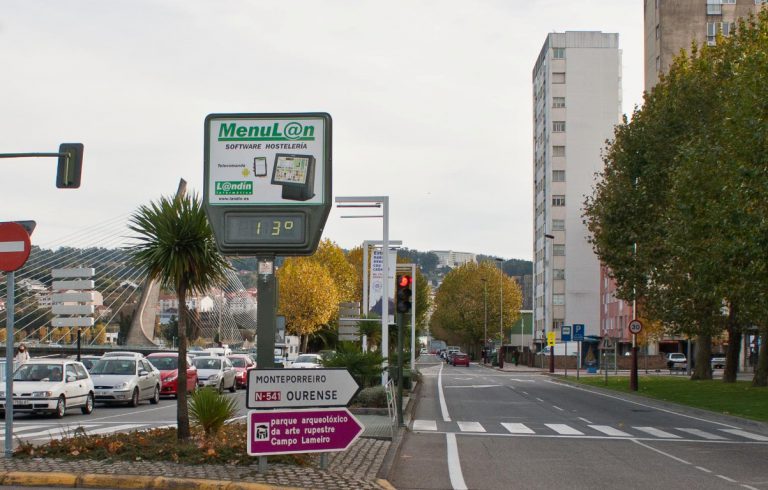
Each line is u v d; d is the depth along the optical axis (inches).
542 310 4131.4
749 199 1035.3
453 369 3469.5
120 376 1150.3
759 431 883.4
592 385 1852.9
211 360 1571.1
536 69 4419.3
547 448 688.4
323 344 3528.5
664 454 655.8
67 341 2519.7
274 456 473.7
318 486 411.5
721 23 2972.4
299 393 445.4
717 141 1295.5
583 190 3875.5
